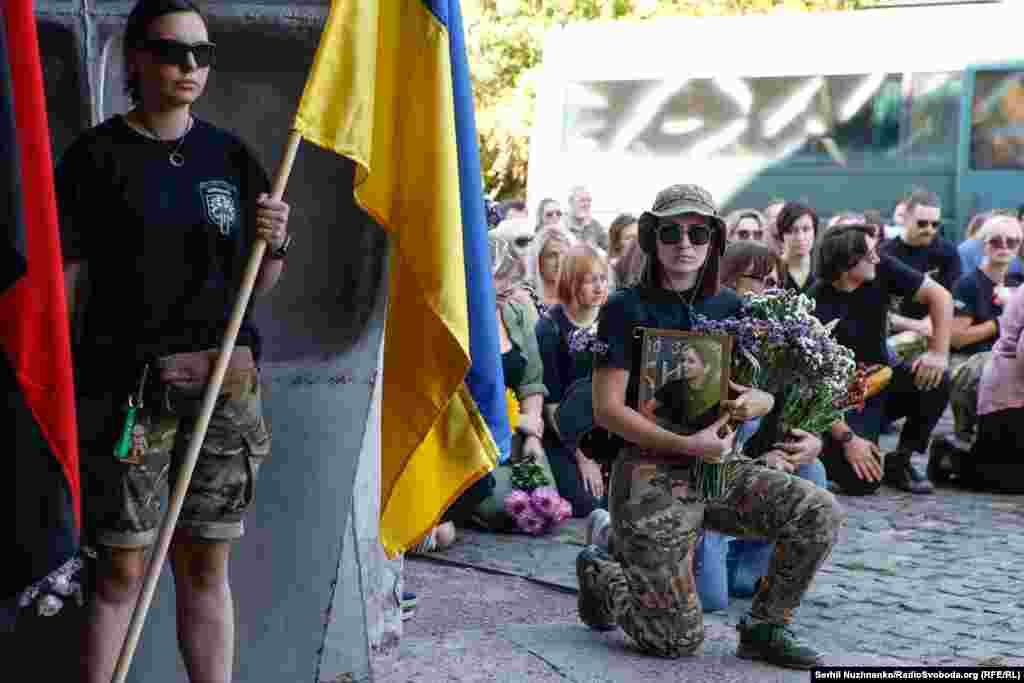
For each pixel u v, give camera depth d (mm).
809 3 20797
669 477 4793
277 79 4062
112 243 3287
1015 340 8688
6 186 2945
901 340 8930
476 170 3904
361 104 3604
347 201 4059
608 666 4742
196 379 3330
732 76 18406
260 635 4008
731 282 6691
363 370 4043
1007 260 10961
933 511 8078
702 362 4695
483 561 6598
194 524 3422
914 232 11102
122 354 3307
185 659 3502
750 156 18344
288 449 4000
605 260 7602
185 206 3322
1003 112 17375
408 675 4574
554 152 19188
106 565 3381
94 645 3379
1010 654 5176
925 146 17672
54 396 3027
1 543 3018
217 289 3377
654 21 18891
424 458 3947
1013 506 8297
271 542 4004
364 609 4211
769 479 4758
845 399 5191
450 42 3830
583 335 4754
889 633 5465
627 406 4754
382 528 3926
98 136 3320
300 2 3904
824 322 8133
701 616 4883
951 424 11758
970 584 6320
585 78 19078
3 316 3002
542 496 7188
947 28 17672
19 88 3006
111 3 3799
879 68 17859
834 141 18031
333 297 4078
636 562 4812
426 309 3822
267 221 3357
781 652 4805
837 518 4723
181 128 3389
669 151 18719
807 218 9461
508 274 7395
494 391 3959
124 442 3287
